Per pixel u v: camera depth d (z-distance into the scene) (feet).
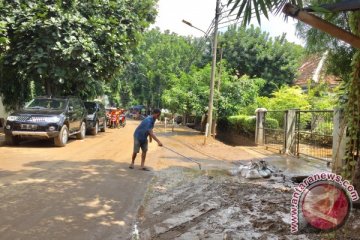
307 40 26.12
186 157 41.86
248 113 75.92
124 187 25.71
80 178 27.91
